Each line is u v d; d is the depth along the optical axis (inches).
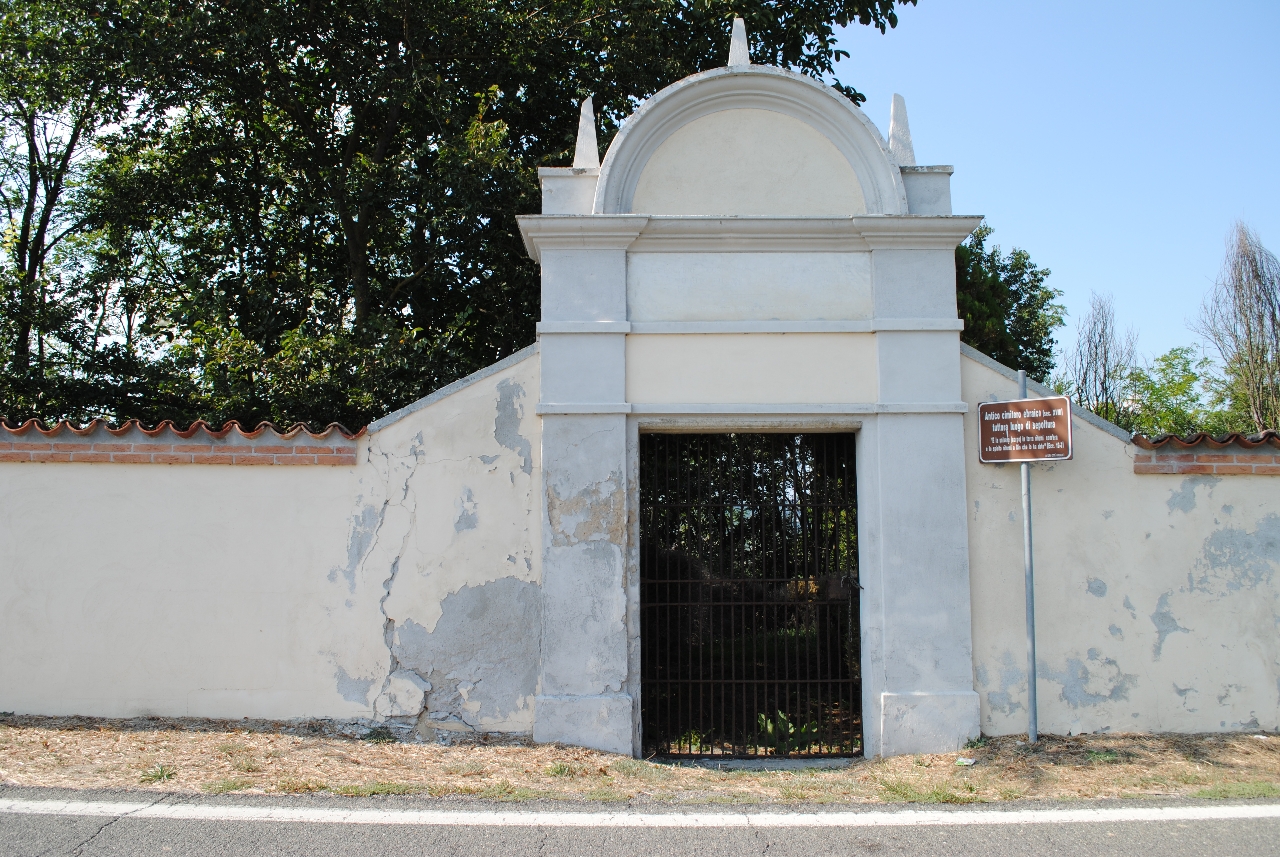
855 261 265.4
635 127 266.4
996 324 560.7
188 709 248.7
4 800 183.0
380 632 252.4
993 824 187.5
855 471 271.6
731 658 269.4
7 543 251.3
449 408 258.8
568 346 259.0
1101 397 756.0
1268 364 839.7
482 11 491.5
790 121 271.6
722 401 258.7
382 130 545.0
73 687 248.4
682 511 273.0
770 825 185.3
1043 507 258.8
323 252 584.1
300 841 167.3
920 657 252.1
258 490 254.4
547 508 253.3
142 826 171.8
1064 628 255.8
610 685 248.7
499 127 460.1
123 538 251.9
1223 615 257.1
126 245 558.9
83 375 518.6
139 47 454.3
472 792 203.0
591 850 168.2
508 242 514.0
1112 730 253.8
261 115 532.4
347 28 499.5
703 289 263.4
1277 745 244.2
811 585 270.8
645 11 491.8
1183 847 173.8
